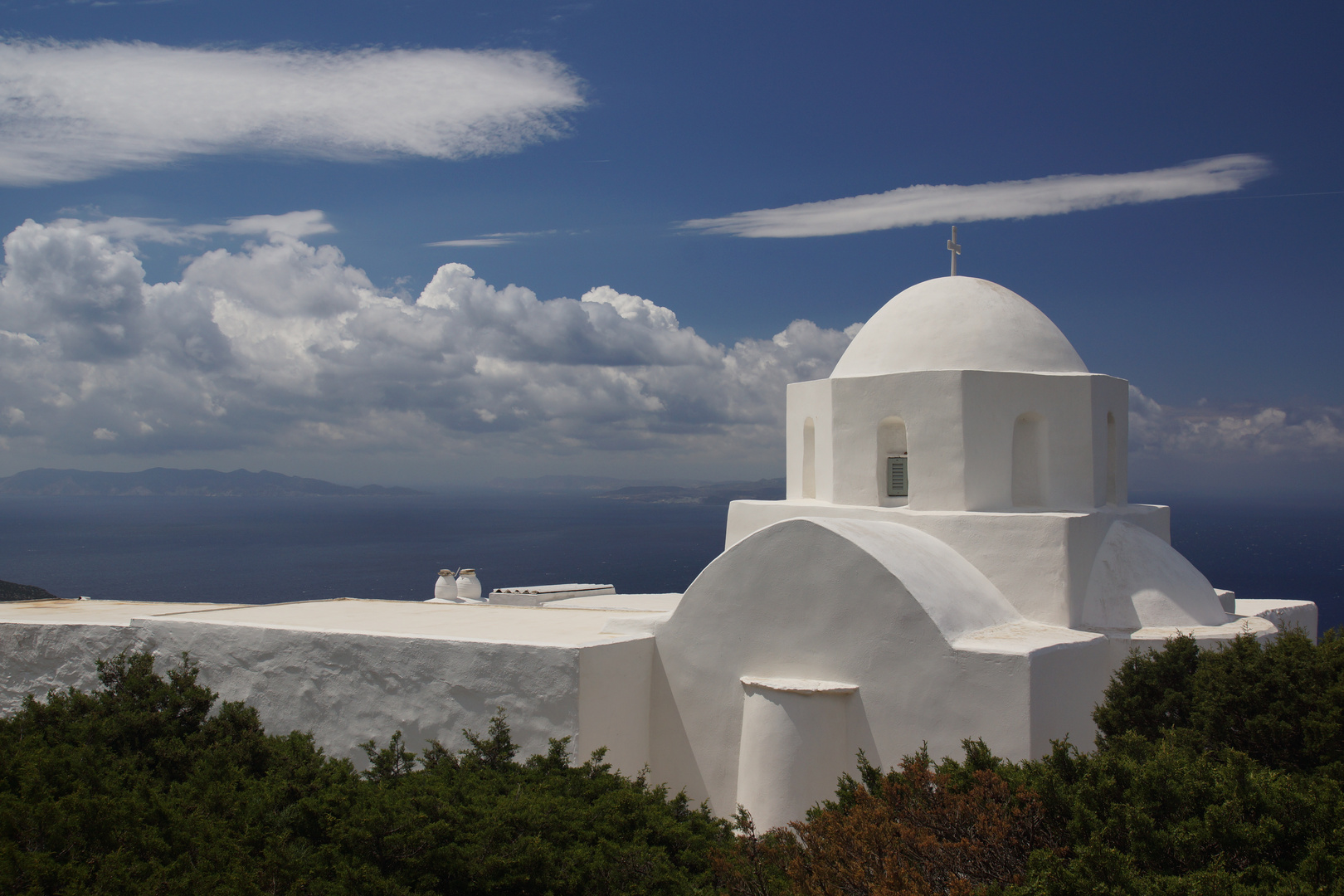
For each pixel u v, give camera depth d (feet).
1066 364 43.88
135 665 36.45
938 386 40.83
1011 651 32.12
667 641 39.93
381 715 39.81
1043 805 22.27
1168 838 20.06
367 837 24.61
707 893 23.95
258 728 34.58
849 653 35.37
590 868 24.66
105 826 25.11
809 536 36.60
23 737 32.24
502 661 37.35
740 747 37.45
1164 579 39.58
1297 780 23.61
